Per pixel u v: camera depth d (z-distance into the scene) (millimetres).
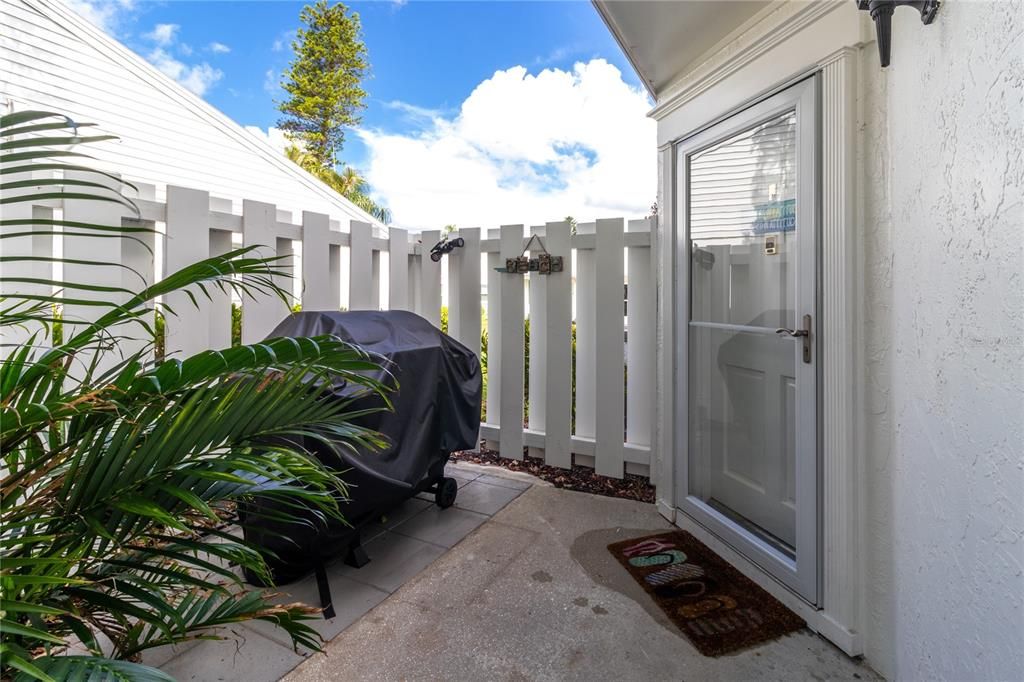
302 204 12812
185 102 10234
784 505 2176
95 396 928
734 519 2459
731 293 2449
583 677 1686
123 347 2270
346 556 2379
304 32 29375
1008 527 1080
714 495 2619
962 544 1254
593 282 3654
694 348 2719
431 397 2553
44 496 994
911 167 1493
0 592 798
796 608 2008
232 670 1689
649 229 3389
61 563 933
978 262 1177
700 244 2652
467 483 3459
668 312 2871
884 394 1659
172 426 1021
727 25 2404
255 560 1201
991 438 1136
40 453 1041
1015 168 1043
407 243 3756
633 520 2891
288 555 2023
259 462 1090
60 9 8312
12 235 870
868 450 1738
